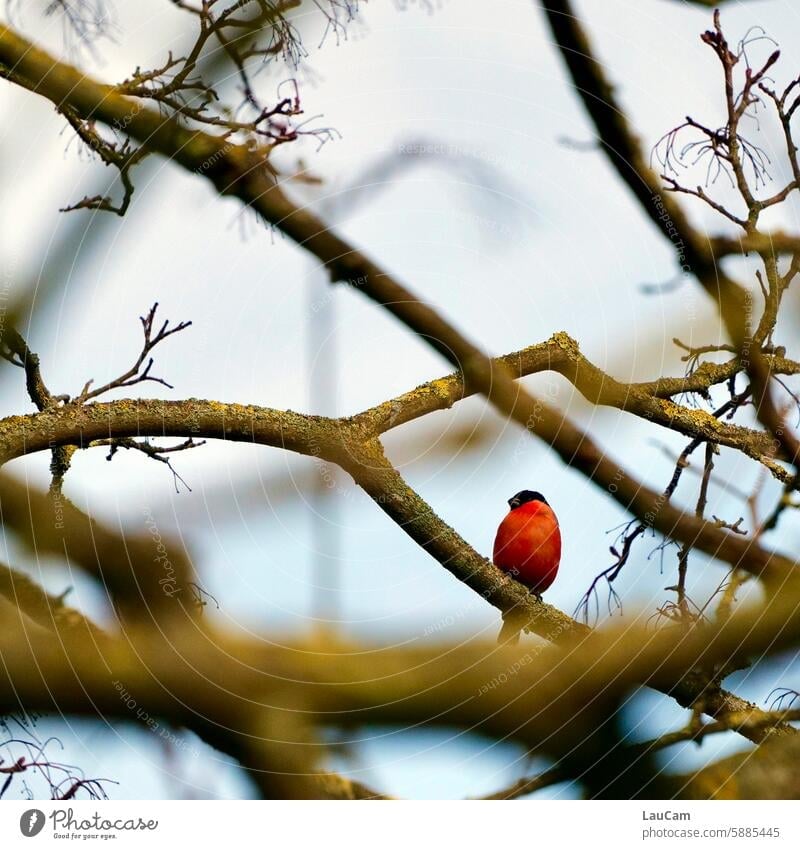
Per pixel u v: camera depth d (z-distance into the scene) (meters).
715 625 7.23
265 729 6.80
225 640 7.11
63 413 7.11
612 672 7.04
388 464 7.99
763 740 7.21
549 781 7.23
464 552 7.80
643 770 7.26
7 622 7.00
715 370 8.98
